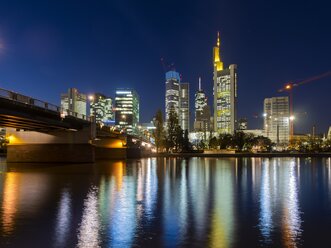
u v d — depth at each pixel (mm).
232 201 29484
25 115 61188
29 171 61750
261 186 40844
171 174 58250
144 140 199250
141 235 18625
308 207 26875
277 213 24453
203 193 34344
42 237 18094
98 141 136125
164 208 25984
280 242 17516
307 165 91688
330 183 44594
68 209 25328
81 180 46406
